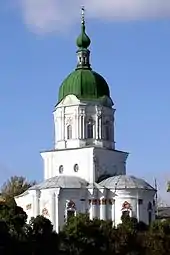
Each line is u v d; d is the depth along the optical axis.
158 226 128.12
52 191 152.62
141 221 151.00
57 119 164.50
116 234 125.62
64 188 152.50
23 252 115.38
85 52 167.88
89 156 158.12
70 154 160.88
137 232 131.25
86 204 154.12
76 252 122.00
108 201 153.38
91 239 123.25
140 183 154.50
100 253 123.12
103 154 160.00
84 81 164.00
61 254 121.25
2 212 122.38
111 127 165.00
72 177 157.25
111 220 141.62
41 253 118.75
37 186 157.62
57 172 162.50
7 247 112.19
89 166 157.62
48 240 120.44
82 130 161.00
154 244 125.81
